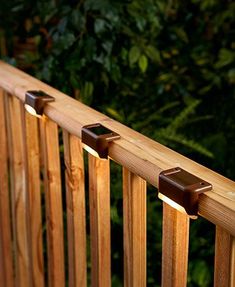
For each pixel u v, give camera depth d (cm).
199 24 319
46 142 155
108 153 119
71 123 132
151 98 303
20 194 187
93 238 138
